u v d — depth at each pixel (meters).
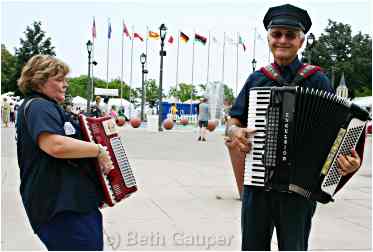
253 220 3.81
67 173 3.49
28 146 3.47
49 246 3.51
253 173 3.70
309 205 3.81
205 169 12.12
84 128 3.67
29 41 66.44
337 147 3.61
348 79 67.25
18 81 3.62
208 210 7.49
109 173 3.69
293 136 3.62
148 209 7.47
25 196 3.49
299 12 3.74
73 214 3.49
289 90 3.62
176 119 45.12
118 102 55.22
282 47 3.75
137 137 23.84
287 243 3.73
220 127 35.03
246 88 3.91
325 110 3.60
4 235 5.89
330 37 68.62
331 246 5.79
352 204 8.28
